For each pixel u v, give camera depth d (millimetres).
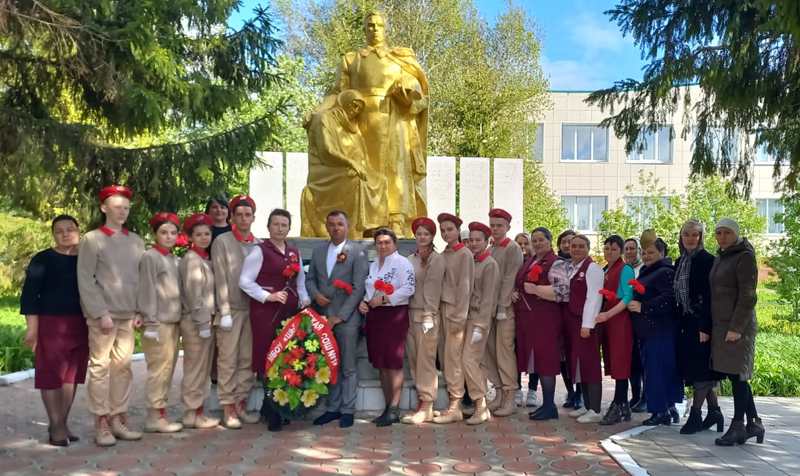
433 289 6199
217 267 6047
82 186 10281
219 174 10852
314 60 22094
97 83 9617
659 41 10031
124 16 9477
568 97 27516
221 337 6066
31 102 10320
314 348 5867
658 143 27672
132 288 5641
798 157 9719
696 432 5852
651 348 6109
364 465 4883
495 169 11352
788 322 14922
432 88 19984
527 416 6598
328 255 6281
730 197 11633
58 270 5477
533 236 6598
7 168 9297
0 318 13180
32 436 5707
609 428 6105
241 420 6191
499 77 20688
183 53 11086
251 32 11359
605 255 6492
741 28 8766
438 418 6219
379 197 7988
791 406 7273
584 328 6223
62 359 5410
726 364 5492
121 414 5625
